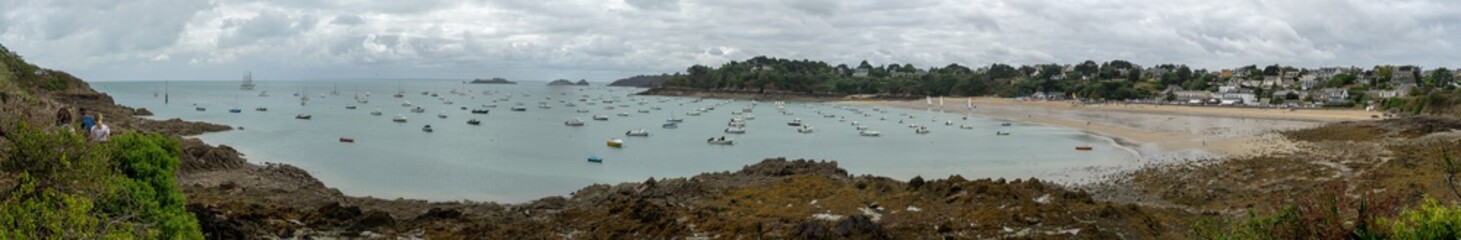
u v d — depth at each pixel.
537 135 93.81
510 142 82.25
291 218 26.62
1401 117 111.00
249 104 170.50
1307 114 139.62
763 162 46.94
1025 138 93.50
